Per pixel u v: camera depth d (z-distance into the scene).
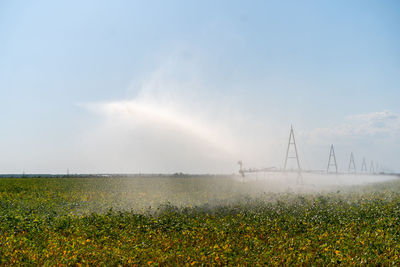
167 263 13.73
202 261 13.59
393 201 27.58
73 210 28.11
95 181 71.88
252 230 18.53
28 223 21.17
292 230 18.73
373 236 16.44
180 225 20.34
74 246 15.64
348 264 13.05
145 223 21.00
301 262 13.18
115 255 14.25
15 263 13.58
